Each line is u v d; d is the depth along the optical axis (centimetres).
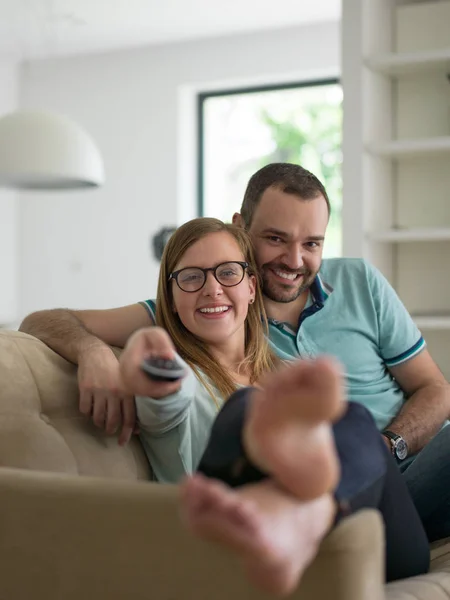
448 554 151
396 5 381
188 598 103
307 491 88
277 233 192
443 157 365
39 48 629
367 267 210
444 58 338
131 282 632
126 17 566
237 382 167
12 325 571
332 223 661
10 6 539
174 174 620
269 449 87
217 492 80
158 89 624
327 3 546
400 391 210
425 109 369
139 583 106
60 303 653
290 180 194
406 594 120
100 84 639
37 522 113
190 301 165
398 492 131
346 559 95
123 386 120
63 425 143
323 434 89
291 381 85
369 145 346
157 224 625
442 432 166
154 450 153
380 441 119
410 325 210
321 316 201
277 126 655
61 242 652
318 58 582
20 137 392
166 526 105
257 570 82
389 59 344
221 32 600
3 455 133
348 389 197
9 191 654
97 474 142
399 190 373
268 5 549
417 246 366
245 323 179
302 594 96
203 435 152
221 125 653
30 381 143
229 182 655
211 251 167
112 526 108
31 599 113
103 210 639
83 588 109
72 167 397
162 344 119
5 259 650
